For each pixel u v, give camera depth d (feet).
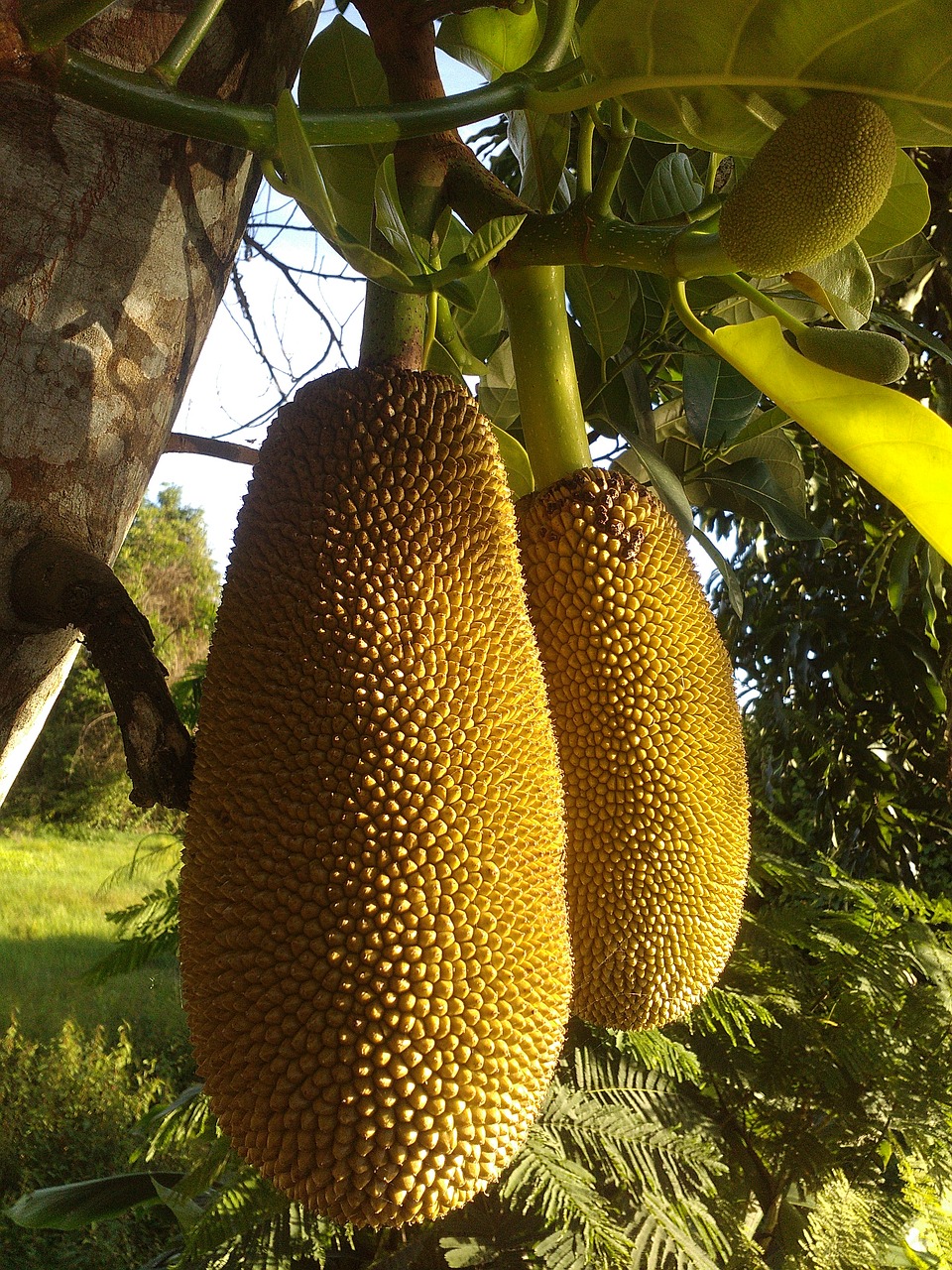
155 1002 21.03
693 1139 6.80
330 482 2.16
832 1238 7.35
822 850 11.45
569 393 2.97
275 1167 1.86
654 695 2.58
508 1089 1.92
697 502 5.10
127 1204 7.34
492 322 3.58
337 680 2.00
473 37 3.88
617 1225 5.90
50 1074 15.87
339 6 3.98
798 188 2.12
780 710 10.87
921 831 11.69
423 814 1.94
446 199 2.72
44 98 2.24
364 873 1.89
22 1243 12.73
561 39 2.43
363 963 1.86
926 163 8.34
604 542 2.66
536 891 2.04
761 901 10.41
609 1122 6.45
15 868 36.73
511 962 1.95
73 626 2.21
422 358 2.53
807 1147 7.97
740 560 12.28
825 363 2.23
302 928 1.89
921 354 9.18
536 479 2.97
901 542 6.76
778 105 2.31
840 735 10.98
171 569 42.75
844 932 8.89
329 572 2.08
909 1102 7.89
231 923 1.93
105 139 2.30
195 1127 6.61
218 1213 5.71
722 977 8.08
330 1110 1.81
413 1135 1.82
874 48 2.10
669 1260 6.20
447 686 2.05
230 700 2.07
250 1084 1.87
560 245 2.68
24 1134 14.61
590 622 2.61
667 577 2.69
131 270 2.36
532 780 2.10
